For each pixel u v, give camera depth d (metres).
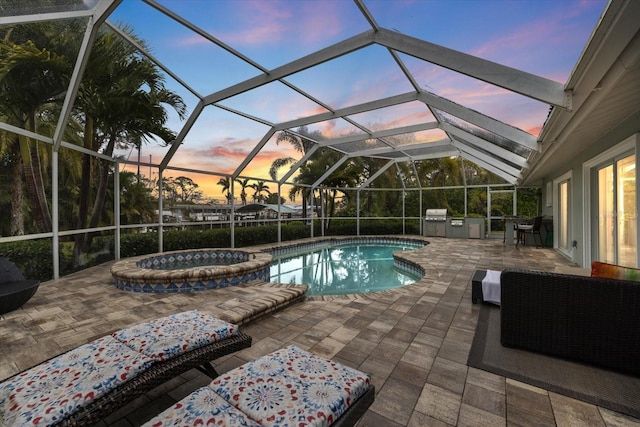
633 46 2.19
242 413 1.30
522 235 10.39
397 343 2.85
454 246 10.06
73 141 5.91
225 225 10.12
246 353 2.67
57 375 1.56
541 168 7.72
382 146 10.92
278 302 3.76
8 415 1.32
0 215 4.36
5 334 2.99
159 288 4.53
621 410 1.89
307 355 1.78
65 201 5.68
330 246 12.59
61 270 5.57
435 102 6.05
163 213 8.45
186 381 2.26
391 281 7.05
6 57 3.96
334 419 1.32
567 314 2.52
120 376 1.57
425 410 1.90
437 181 14.22
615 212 4.76
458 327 3.23
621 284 2.34
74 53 4.54
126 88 6.02
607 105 3.32
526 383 2.20
